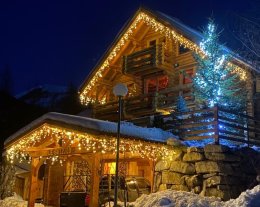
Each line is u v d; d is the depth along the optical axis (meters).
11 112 35.84
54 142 14.78
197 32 25.06
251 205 9.52
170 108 20.20
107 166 18.34
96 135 12.14
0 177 20.08
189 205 10.41
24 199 20.22
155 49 22.33
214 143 14.06
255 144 15.59
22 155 16.31
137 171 16.91
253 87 19.38
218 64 18.31
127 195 14.43
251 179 13.55
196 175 13.00
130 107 22.42
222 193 12.27
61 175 17.81
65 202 14.04
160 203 10.77
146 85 24.64
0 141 29.48
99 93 26.61
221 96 17.81
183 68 22.14
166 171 14.02
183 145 13.98
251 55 21.02
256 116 18.91
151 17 22.41
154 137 14.23
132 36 24.44
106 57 25.55
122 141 12.83
